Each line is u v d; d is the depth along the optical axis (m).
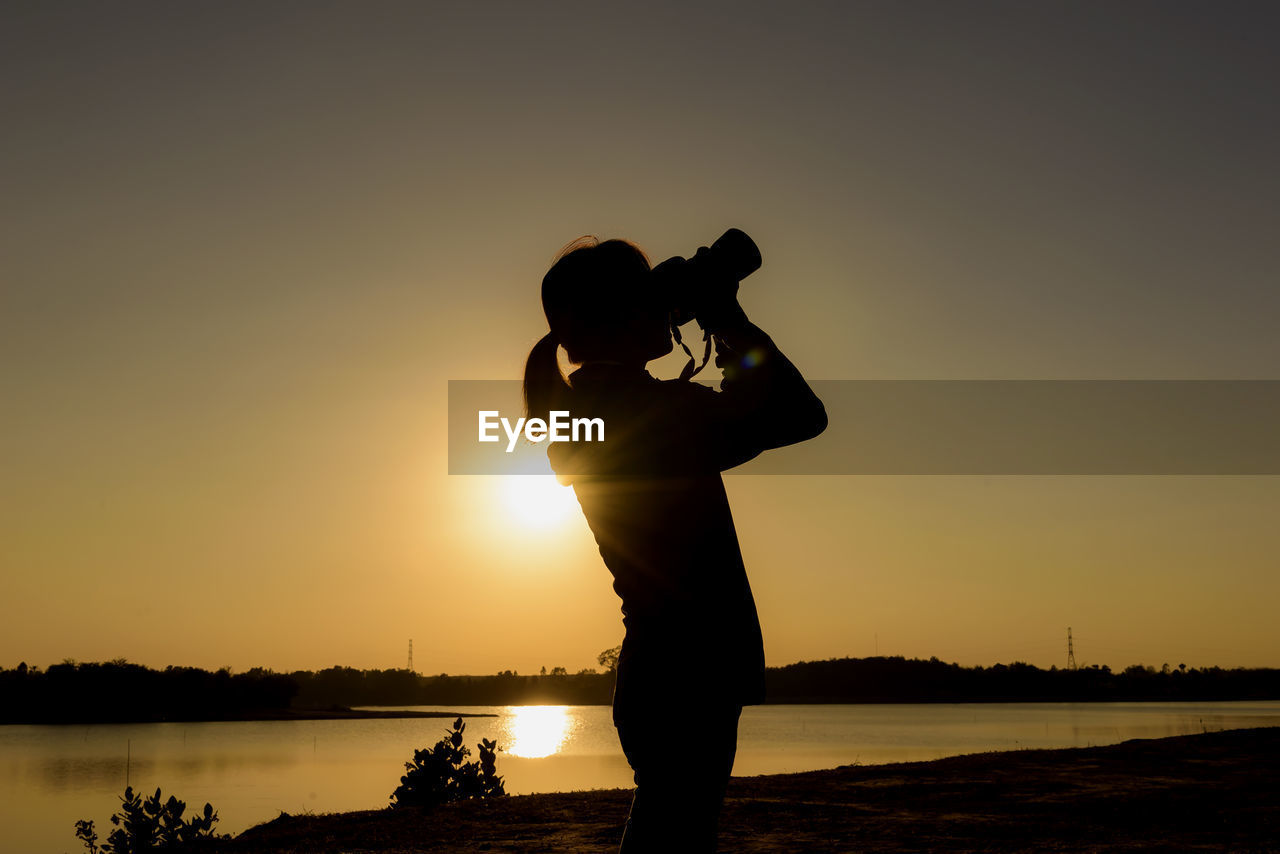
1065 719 115.19
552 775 40.75
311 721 159.50
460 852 7.67
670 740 1.81
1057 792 10.62
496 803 10.80
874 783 11.61
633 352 2.00
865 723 124.50
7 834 27.73
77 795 41.44
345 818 10.13
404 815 10.15
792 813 9.44
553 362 2.14
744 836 8.20
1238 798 9.95
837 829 8.54
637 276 1.97
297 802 32.47
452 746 12.39
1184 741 16.11
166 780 47.50
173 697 156.75
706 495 1.87
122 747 87.25
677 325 2.00
